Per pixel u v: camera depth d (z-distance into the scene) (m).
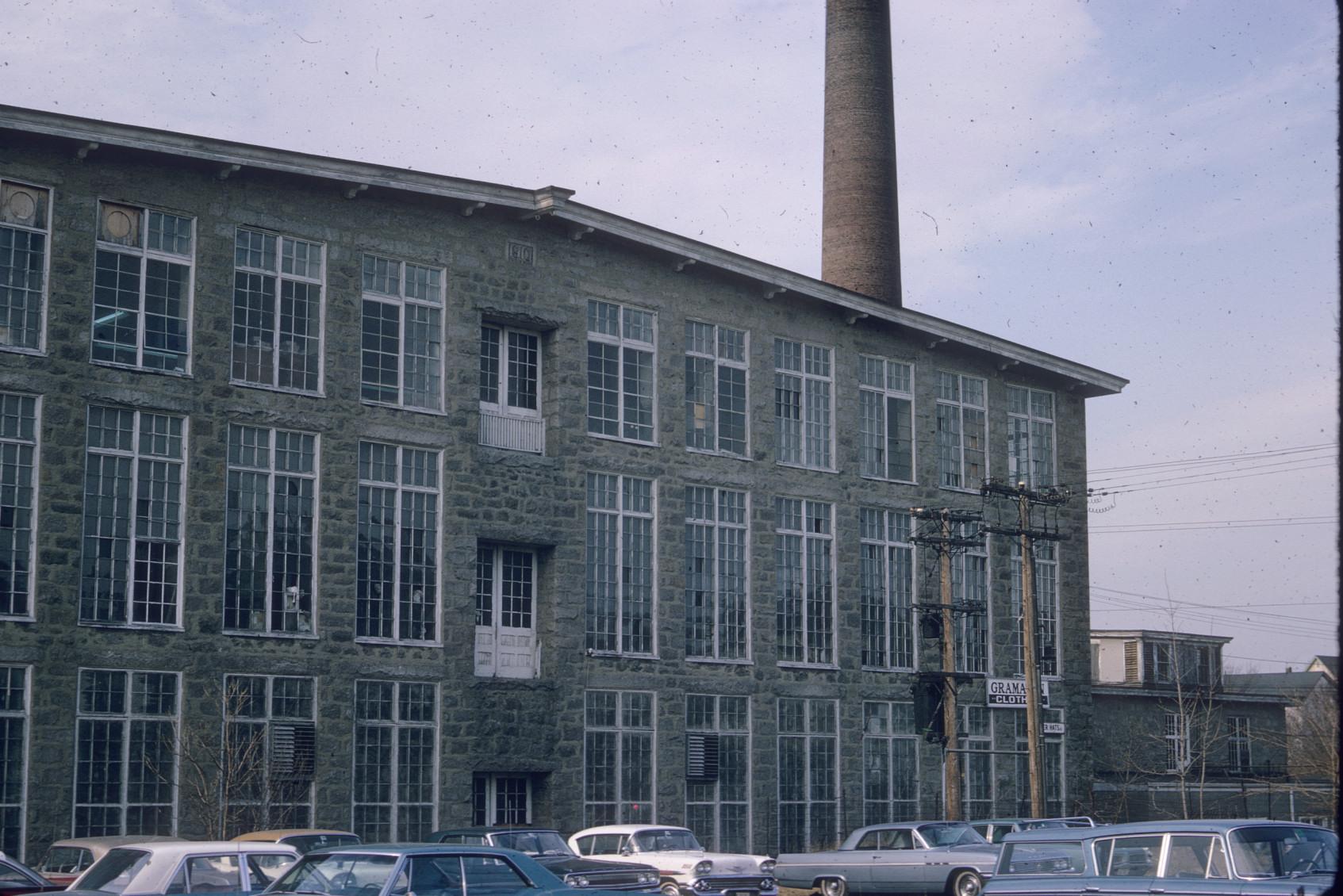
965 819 49.56
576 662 40.34
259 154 35.53
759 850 43.59
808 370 47.47
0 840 30.91
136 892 19.11
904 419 50.19
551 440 40.88
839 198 58.72
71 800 31.75
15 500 32.03
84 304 33.16
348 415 36.88
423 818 36.94
